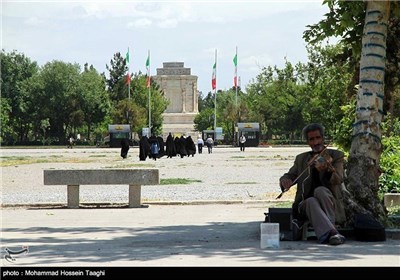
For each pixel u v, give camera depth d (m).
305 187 13.42
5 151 100.69
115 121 145.12
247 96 146.62
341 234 13.62
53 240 14.40
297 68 56.41
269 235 12.59
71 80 146.12
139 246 13.26
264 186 32.25
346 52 20.03
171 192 28.97
